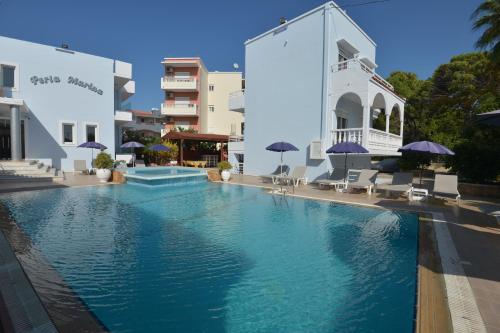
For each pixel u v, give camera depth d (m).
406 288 4.21
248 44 20.02
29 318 3.20
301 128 16.83
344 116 17.84
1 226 7.05
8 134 18.64
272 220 8.16
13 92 17.53
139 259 5.21
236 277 4.57
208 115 43.91
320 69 15.73
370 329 3.24
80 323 3.24
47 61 18.78
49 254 5.33
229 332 3.20
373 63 19.78
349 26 17.27
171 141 28.48
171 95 40.25
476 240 6.03
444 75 30.45
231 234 6.83
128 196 11.73
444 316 3.22
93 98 20.86
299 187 14.66
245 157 20.50
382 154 16.30
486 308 3.38
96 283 4.25
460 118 26.52
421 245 5.73
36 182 14.53
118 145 26.19
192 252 5.62
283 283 4.38
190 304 3.76
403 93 32.31
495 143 13.06
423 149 10.07
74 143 20.05
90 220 7.86
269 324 3.36
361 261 5.24
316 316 3.52
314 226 7.56
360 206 10.01
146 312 3.55
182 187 14.73
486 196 11.97
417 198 11.05
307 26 16.30
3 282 4.07
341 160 16.16
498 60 12.68
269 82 18.64
